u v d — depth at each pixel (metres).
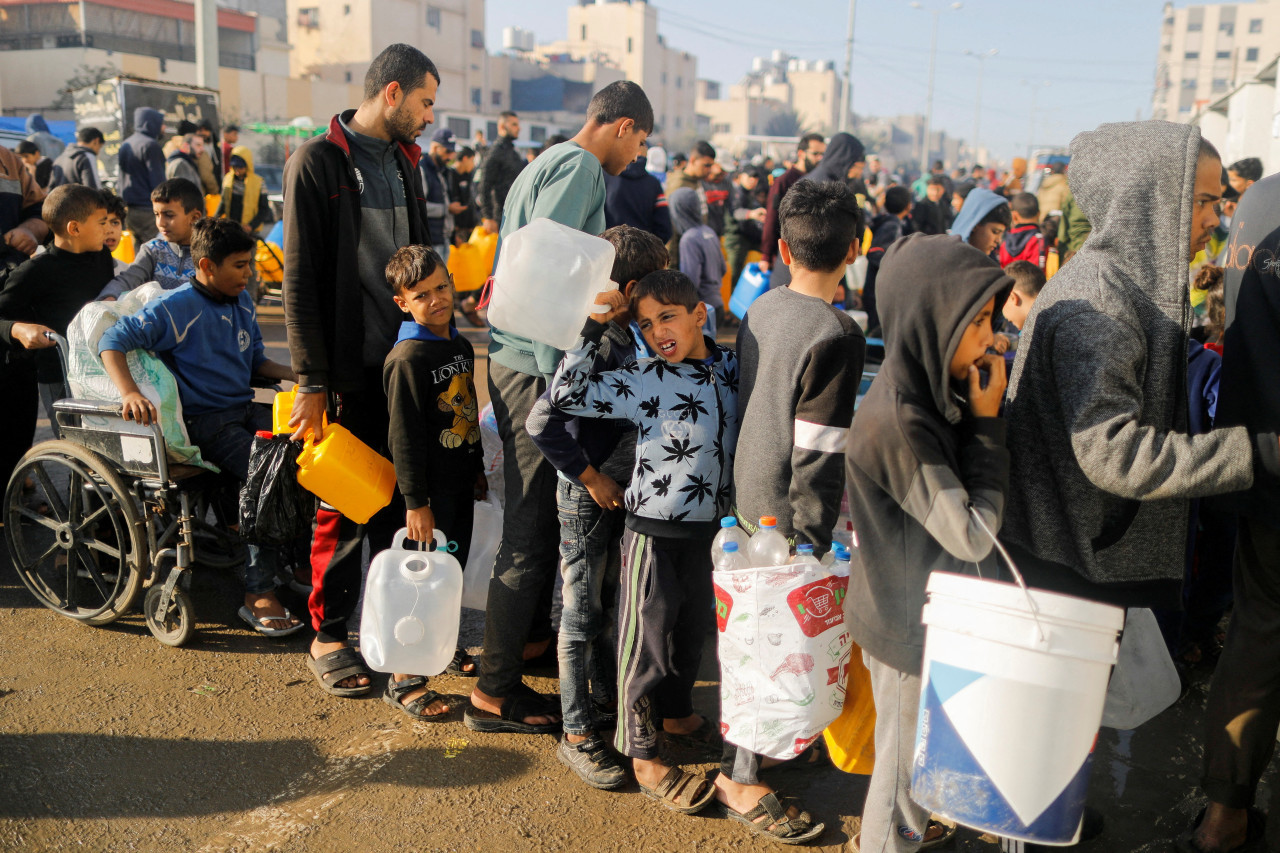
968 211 5.39
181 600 3.51
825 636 2.28
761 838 2.58
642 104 3.04
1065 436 2.17
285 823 2.63
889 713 2.15
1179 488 1.98
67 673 3.38
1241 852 2.47
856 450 2.05
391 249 3.26
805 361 2.32
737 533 2.46
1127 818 2.69
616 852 2.52
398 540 2.97
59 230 4.23
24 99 40.78
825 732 2.53
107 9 40.50
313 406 3.07
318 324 3.07
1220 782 2.44
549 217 2.77
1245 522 2.37
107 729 3.05
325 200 3.05
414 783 2.81
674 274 2.49
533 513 2.92
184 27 43.62
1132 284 2.13
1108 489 2.03
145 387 3.47
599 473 2.69
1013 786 1.83
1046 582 2.25
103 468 3.45
